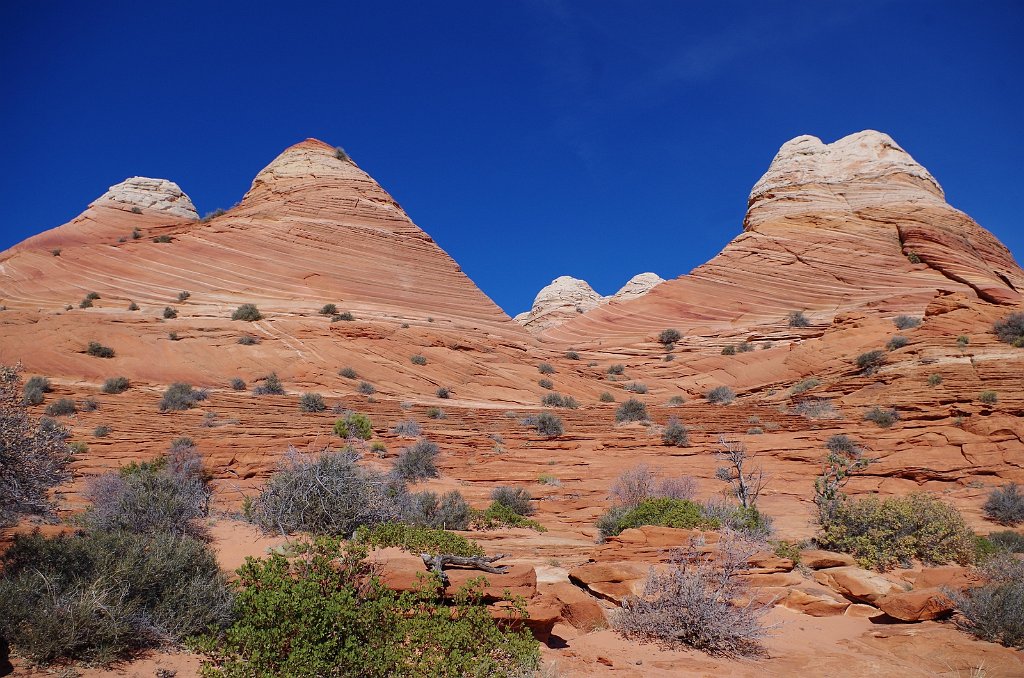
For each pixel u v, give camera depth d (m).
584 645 7.25
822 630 8.49
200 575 6.94
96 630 5.86
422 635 6.06
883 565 11.59
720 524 12.39
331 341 47.34
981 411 26.45
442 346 50.94
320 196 75.12
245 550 9.52
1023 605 7.98
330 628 5.73
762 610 7.90
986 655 7.48
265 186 80.25
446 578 7.06
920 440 25.64
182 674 5.71
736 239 79.06
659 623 7.67
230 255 64.69
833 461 14.81
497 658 6.24
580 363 60.16
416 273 71.44
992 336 35.00
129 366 39.31
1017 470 22.33
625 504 15.05
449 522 13.90
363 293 64.75
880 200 76.31
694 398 49.97
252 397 35.97
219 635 6.27
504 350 55.00
